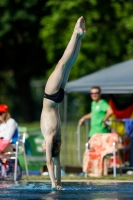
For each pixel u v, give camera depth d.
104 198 17.52
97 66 55.16
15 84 91.12
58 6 54.75
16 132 26.05
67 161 36.09
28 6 68.25
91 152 27.97
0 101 91.44
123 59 55.56
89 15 53.06
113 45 53.91
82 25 19.41
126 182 23.39
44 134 19.84
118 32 53.97
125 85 30.03
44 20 55.59
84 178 26.27
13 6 68.81
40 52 77.00
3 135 25.77
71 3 52.84
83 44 53.47
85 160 28.00
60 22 54.38
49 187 21.08
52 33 54.59
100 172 27.64
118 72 31.59
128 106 32.44
